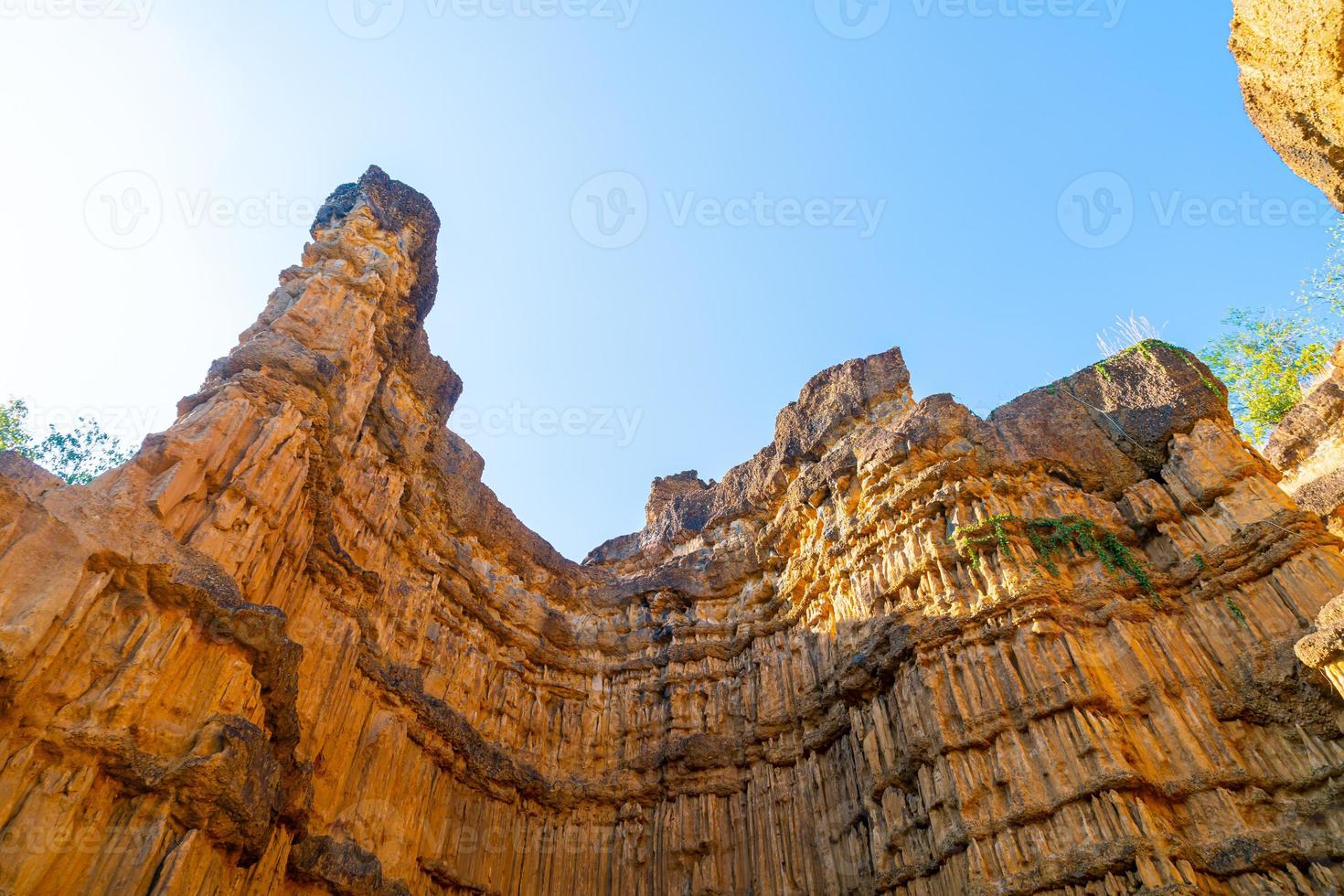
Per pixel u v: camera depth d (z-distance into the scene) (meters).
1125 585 28.94
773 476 44.78
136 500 21.28
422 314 40.75
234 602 20.95
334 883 25.08
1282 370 43.03
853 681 32.22
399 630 34.62
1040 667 27.12
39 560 18.14
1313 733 23.91
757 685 38.75
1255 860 22.22
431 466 40.59
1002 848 24.53
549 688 41.44
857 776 32.03
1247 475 29.52
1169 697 26.09
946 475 33.66
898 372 42.84
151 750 18.31
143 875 16.83
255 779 19.70
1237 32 13.23
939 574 31.67
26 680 16.83
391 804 29.58
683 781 36.97
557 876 35.41
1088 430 34.19
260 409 26.27
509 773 35.84
